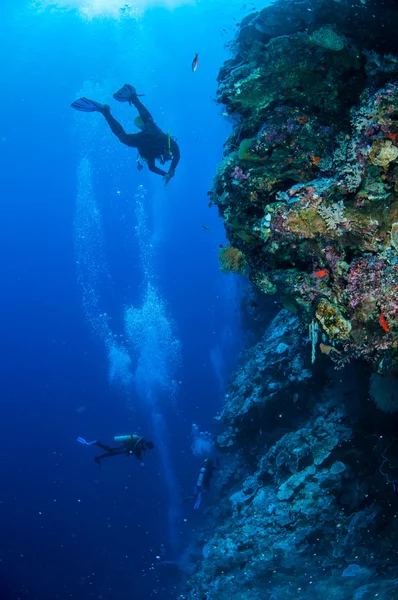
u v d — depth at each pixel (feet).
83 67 113.50
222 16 97.19
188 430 110.93
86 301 178.09
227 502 36.73
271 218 10.29
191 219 158.61
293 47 12.05
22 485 132.46
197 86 124.47
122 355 130.52
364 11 12.18
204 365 127.03
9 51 100.37
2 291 185.47
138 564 66.08
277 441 28.58
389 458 18.70
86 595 67.05
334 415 23.27
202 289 154.71
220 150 144.77
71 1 86.84
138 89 122.93
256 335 46.68
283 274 11.50
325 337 10.45
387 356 9.70
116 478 94.07
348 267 9.55
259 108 12.94
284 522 21.91
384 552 17.28
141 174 159.02
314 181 10.38
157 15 95.30
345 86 11.91
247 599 19.03
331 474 21.09
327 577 17.97
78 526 89.45
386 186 9.23
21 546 91.50
